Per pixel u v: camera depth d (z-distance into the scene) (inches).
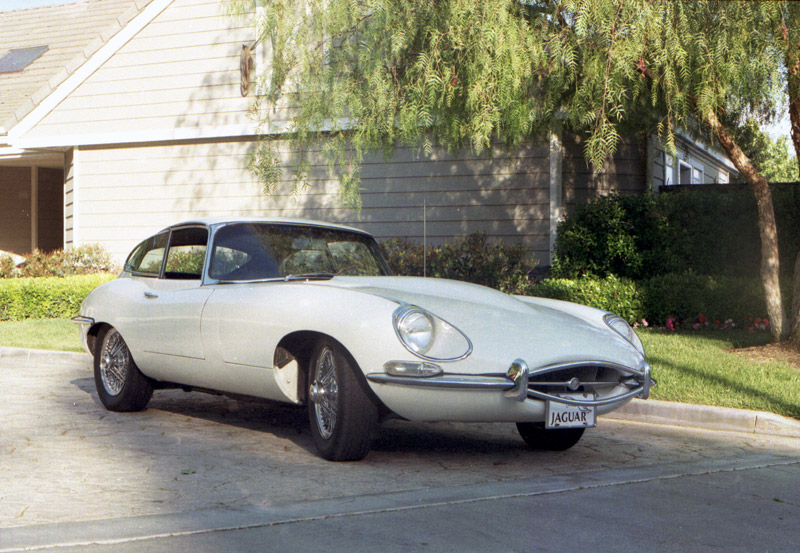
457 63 310.5
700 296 418.6
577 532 141.3
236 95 578.2
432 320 179.5
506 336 182.5
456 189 536.4
